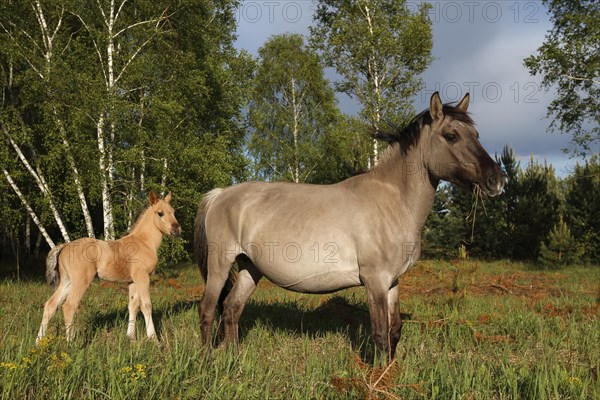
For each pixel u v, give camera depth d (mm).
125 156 13938
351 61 19906
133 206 14227
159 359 4238
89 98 13344
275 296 9445
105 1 15156
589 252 20266
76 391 3527
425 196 4664
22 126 13531
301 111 29438
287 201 5047
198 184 16062
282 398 3730
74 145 13672
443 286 11539
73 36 16516
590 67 17875
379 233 4555
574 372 4316
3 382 3318
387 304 4539
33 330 5836
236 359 4379
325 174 27547
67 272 5695
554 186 29109
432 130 4570
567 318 7473
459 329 6145
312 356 4629
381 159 4863
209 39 19812
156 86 15477
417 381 3986
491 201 22969
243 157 22328
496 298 9586
